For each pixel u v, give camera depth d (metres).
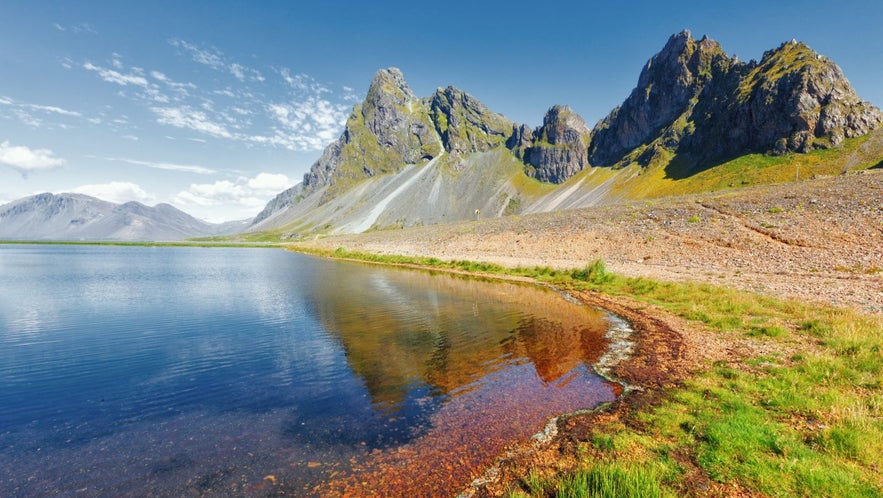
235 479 8.08
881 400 9.26
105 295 32.19
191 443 9.57
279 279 42.84
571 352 15.91
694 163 178.75
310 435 9.81
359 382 13.25
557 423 9.95
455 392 12.23
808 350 13.52
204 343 18.16
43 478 8.26
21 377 14.13
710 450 7.94
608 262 39.22
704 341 15.91
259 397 12.19
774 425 8.70
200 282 40.66
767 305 20.17
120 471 8.46
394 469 8.30
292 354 16.38
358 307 26.16
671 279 29.33
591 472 7.23
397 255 66.69
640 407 10.47
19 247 157.25
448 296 30.11
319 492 7.60
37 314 24.73
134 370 14.77
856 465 7.09
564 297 28.48
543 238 53.75
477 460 8.51
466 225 88.12
